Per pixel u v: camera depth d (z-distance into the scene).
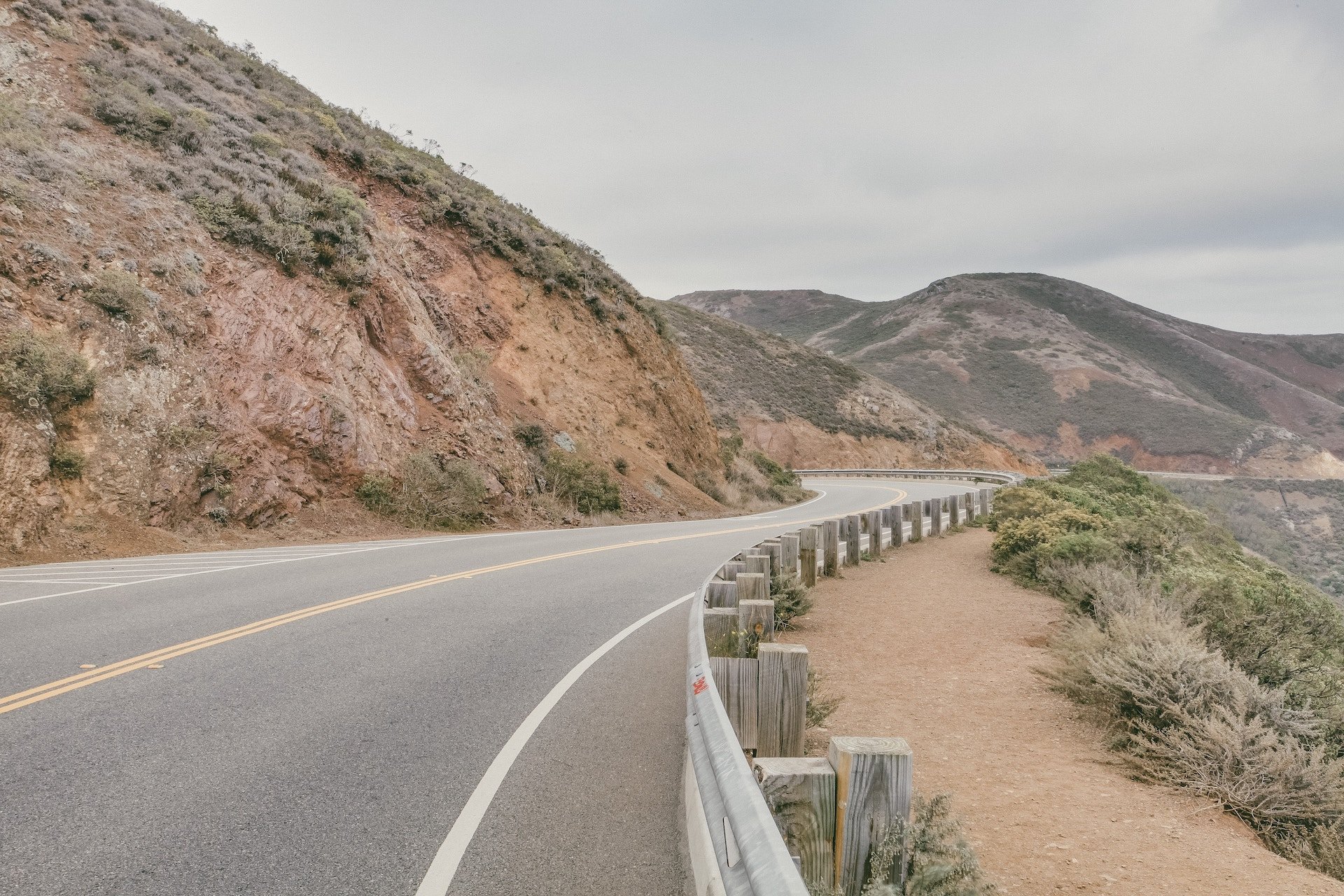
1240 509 107.38
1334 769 4.70
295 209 20.48
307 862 3.40
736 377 77.94
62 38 21.69
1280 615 8.52
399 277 23.39
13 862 3.32
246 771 4.41
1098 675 5.98
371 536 17.14
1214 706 5.37
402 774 4.42
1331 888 3.75
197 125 21.34
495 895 3.17
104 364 14.84
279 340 18.08
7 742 4.73
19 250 14.75
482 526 19.77
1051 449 135.88
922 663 7.79
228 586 10.22
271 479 16.58
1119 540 12.81
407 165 29.59
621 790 4.27
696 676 3.68
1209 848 4.14
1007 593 11.65
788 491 40.66
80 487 13.81
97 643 7.12
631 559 14.18
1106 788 4.89
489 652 7.26
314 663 6.68
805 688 4.36
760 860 1.81
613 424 29.55
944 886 2.70
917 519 17.48
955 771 5.06
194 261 17.55
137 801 3.97
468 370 23.72
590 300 32.50
